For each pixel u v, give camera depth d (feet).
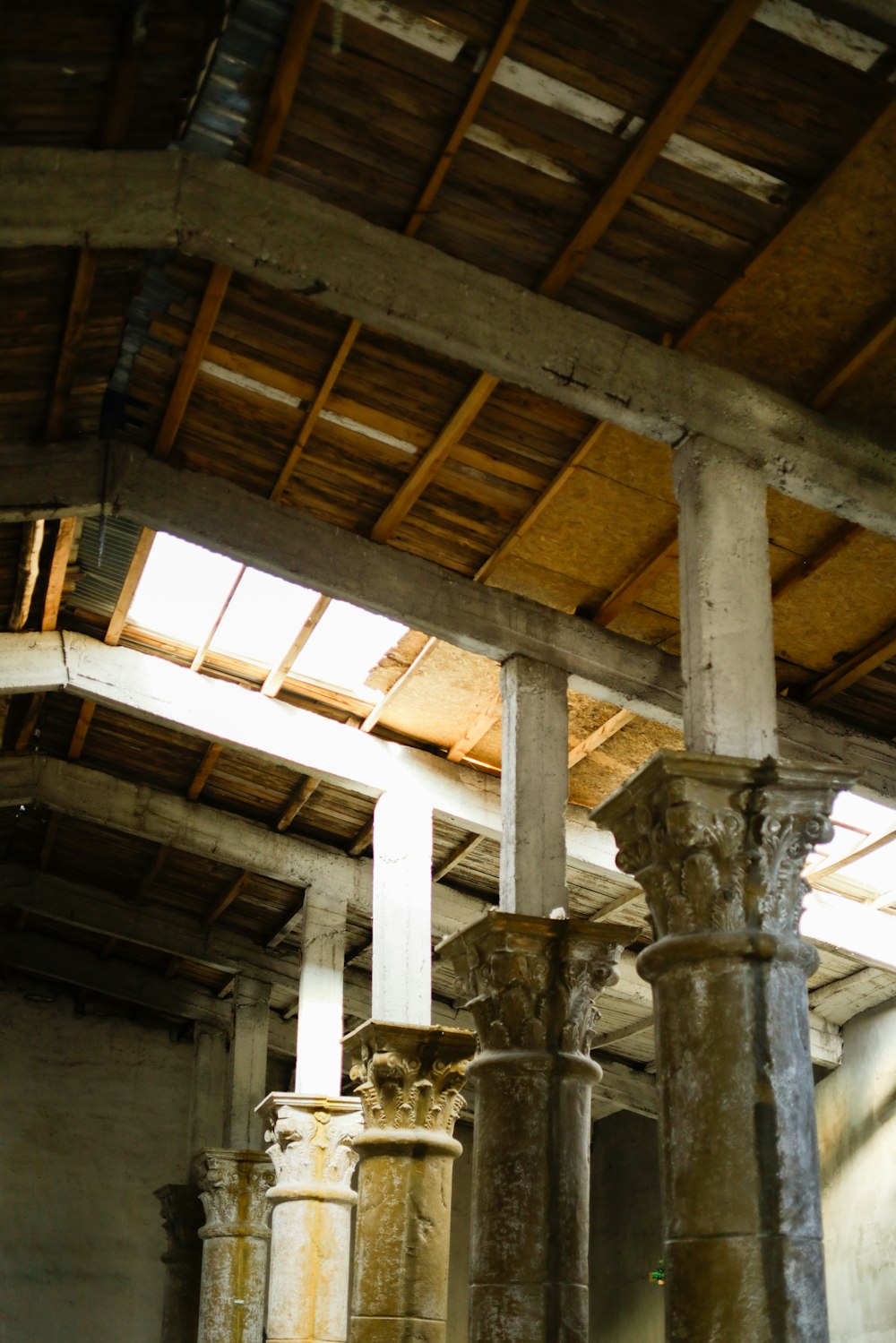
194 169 35.58
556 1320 37.40
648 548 45.52
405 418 43.45
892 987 72.33
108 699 58.85
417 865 58.75
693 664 34.94
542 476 43.93
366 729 60.34
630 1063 91.91
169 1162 98.84
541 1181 38.65
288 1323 61.05
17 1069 97.66
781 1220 27.76
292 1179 63.21
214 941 84.38
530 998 40.34
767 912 30.32
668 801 30.78
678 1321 27.86
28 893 83.56
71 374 44.32
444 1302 49.29
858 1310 72.18
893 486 38.32
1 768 69.82
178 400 45.37
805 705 50.01
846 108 31.32
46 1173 96.02
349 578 47.75
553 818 45.68
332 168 35.83
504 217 35.91
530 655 47.93
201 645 58.80
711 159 33.22
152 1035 101.45
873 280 34.96
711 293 36.27
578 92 32.58
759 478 37.32
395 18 31.99
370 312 36.32
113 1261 95.50
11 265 38.88
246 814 71.41
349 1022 94.27
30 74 32.96
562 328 36.96
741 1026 29.19
